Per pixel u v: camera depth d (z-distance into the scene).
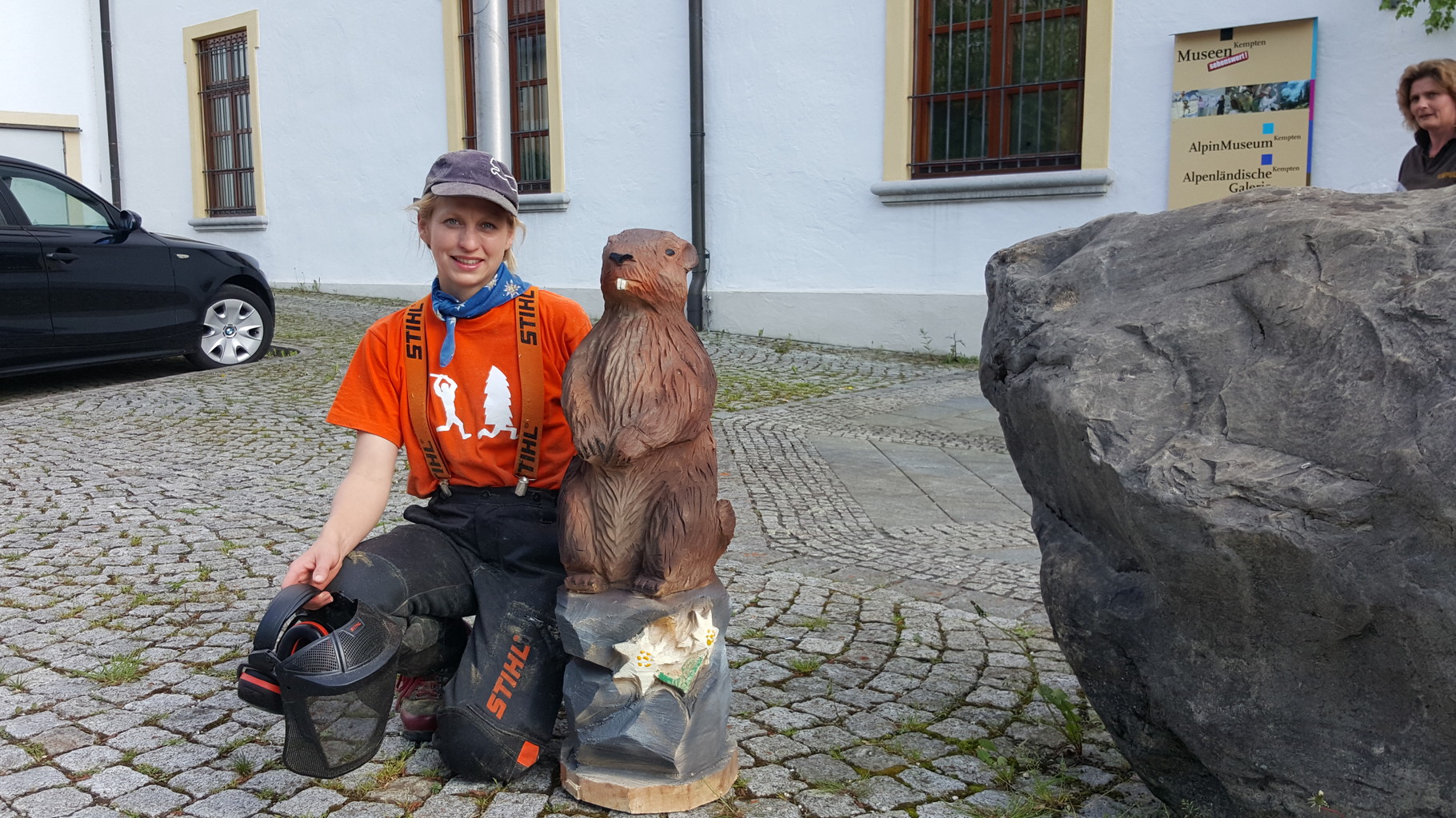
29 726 2.77
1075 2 8.81
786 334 10.62
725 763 2.45
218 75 15.33
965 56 9.37
